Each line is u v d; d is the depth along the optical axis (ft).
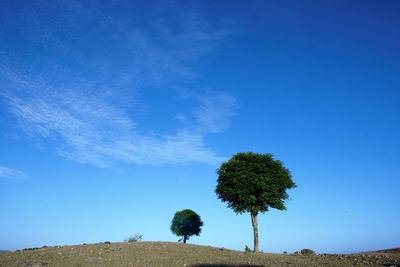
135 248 73.61
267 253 81.20
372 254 68.64
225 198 94.12
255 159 93.09
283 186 91.71
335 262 62.28
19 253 65.05
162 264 59.06
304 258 70.03
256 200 89.35
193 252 72.64
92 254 65.26
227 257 69.00
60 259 60.03
